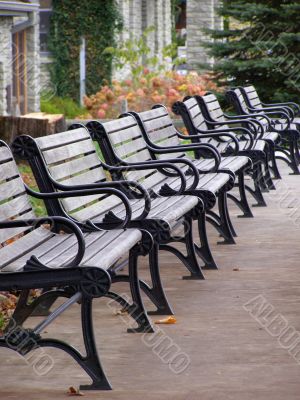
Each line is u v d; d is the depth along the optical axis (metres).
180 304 7.61
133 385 5.60
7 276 5.39
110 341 6.55
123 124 8.88
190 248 8.49
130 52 31.09
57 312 5.55
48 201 6.92
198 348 6.36
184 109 11.50
